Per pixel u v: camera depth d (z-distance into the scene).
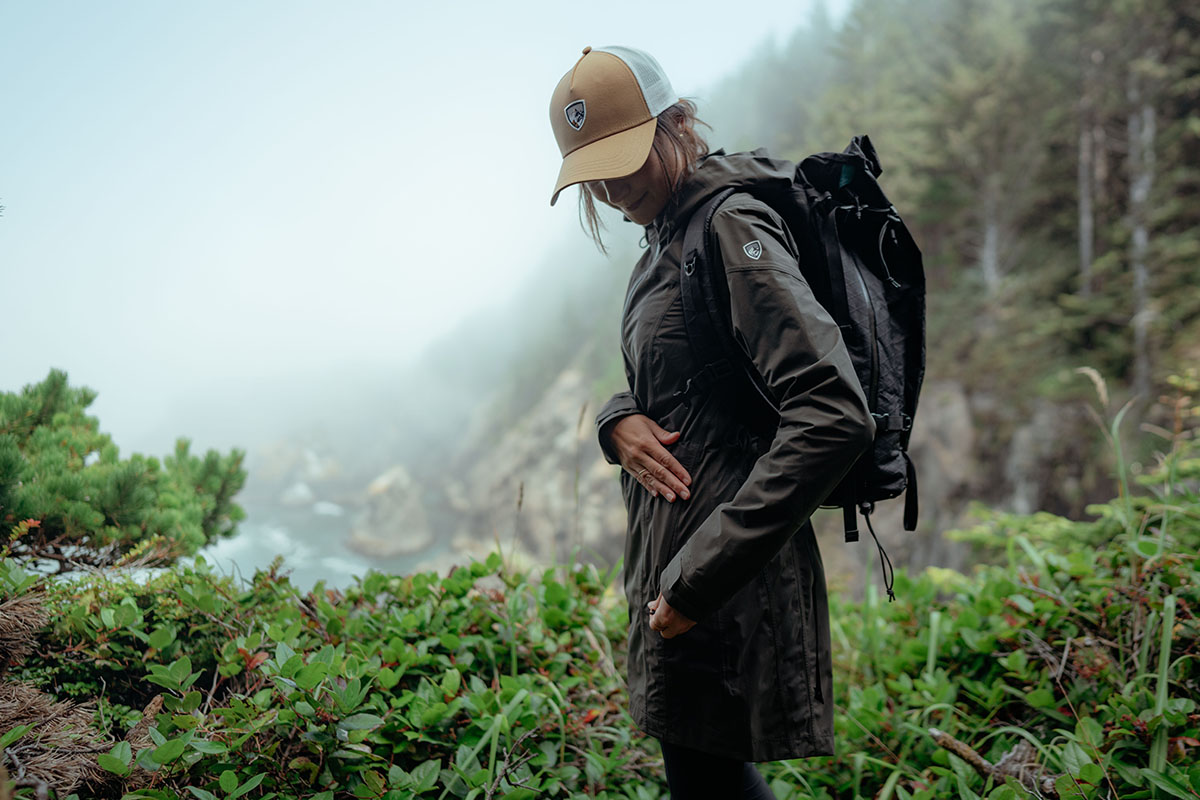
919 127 26.98
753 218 1.14
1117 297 20.30
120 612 1.56
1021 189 25.36
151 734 1.22
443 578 2.14
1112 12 22.03
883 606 2.57
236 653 1.52
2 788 0.90
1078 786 1.32
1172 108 21.42
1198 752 1.43
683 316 1.20
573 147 1.30
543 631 2.04
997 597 2.22
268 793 1.26
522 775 1.50
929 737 1.81
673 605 1.06
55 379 2.51
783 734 1.16
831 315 1.19
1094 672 1.70
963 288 25.95
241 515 2.66
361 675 1.52
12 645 1.34
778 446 1.00
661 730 1.20
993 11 27.19
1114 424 2.21
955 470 21.64
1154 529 2.21
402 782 1.34
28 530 1.80
